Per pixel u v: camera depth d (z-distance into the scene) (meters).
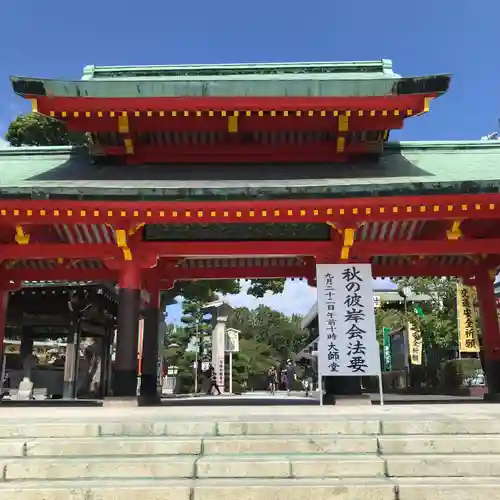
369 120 15.95
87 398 25.61
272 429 8.27
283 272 19.09
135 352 14.38
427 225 16.08
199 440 7.77
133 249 14.68
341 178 14.65
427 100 15.02
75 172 15.79
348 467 7.04
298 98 15.03
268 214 13.73
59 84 14.81
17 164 16.97
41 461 7.27
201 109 15.33
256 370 51.97
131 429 8.30
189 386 40.59
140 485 6.59
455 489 6.36
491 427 8.24
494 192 12.83
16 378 25.06
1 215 13.59
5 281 17.80
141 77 17.50
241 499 6.30
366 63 17.84
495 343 17.47
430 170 15.64
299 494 6.32
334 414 9.91
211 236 14.91
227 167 16.52
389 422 8.29
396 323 34.22
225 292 33.44
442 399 18.62
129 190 13.10
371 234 16.50
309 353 42.84
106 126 16.06
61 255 14.86
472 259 18.69
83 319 25.62
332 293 13.80
